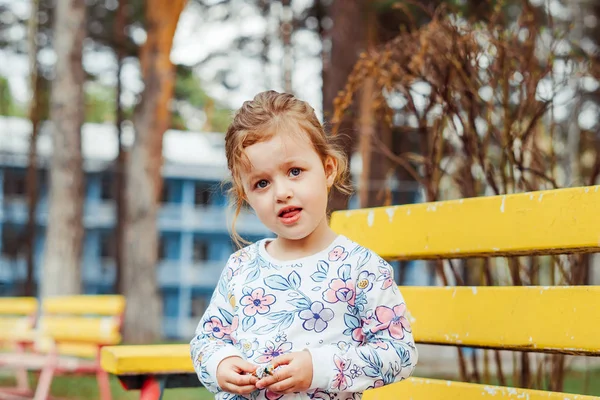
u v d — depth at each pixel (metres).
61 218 14.65
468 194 2.81
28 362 5.52
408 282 15.91
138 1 19.22
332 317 1.80
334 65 11.32
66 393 6.83
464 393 1.98
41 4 20.66
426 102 2.92
